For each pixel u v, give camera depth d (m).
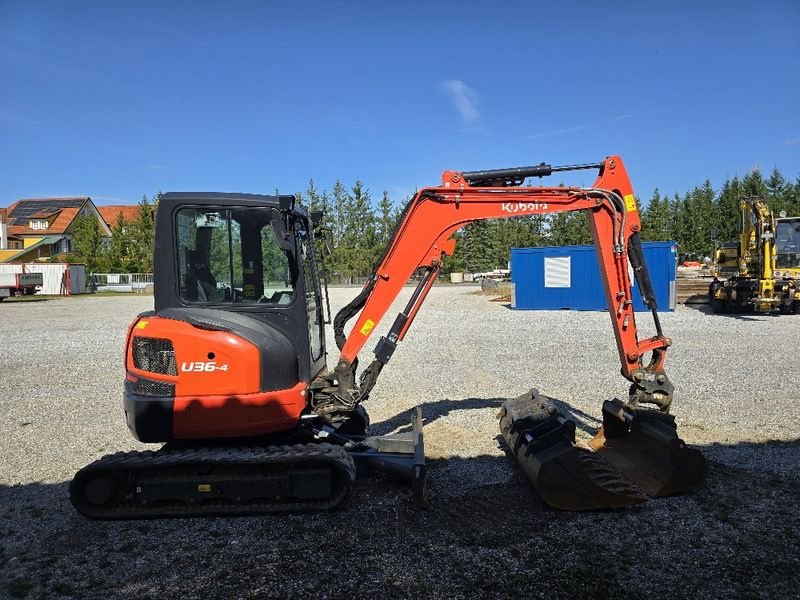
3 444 7.04
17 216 69.69
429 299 29.75
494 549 4.25
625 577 3.83
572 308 22.78
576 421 7.49
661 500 5.02
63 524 4.84
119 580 3.94
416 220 5.59
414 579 3.86
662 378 5.59
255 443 5.30
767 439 6.59
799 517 4.66
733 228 56.31
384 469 5.29
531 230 62.53
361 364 12.00
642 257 5.71
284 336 5.31
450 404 8.59
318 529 4.64
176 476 4.86
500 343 14.31
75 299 36.22
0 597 3.74
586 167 5.64
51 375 11.16
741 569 3.91
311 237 6.09
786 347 12.59
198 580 3.92
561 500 4.80
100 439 7.21
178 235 5.28
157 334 5.06
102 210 82.19
